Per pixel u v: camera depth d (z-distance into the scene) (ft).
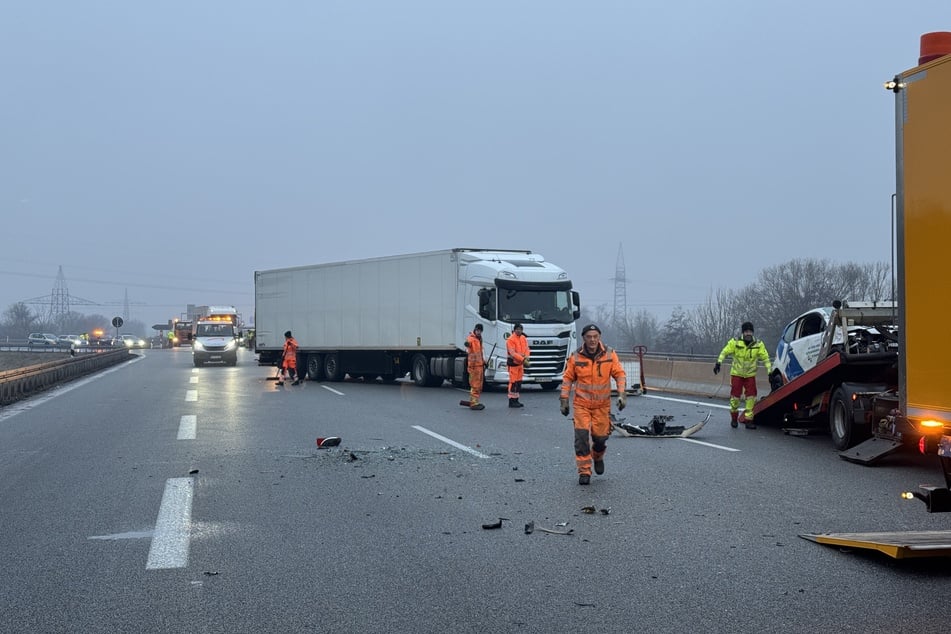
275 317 117.70
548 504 31.30
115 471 38.83
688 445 46.85
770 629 18.45
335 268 105.40
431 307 91.25
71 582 22.18
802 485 34.76
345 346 103.71
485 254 88.17
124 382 107.65
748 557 24.11
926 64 22.66
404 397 80.64
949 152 21.86
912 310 23.22
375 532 27.22
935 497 22.13
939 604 19.98
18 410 69.62
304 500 32.14
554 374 85.20
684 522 28.37
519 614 19.57
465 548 25.32
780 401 50.75
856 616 19.20
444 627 18.75
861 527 27.37
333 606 20.18
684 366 88.63
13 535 27.14
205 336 160.25
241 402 75.51
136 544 25.94
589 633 18.34
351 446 46.52
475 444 47.11
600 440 35.91
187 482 35.83
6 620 19.33
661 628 18.60
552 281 85.46
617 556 24.34
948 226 21.88
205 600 20.67
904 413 23.63
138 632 18.57
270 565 23.63
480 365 67.21
